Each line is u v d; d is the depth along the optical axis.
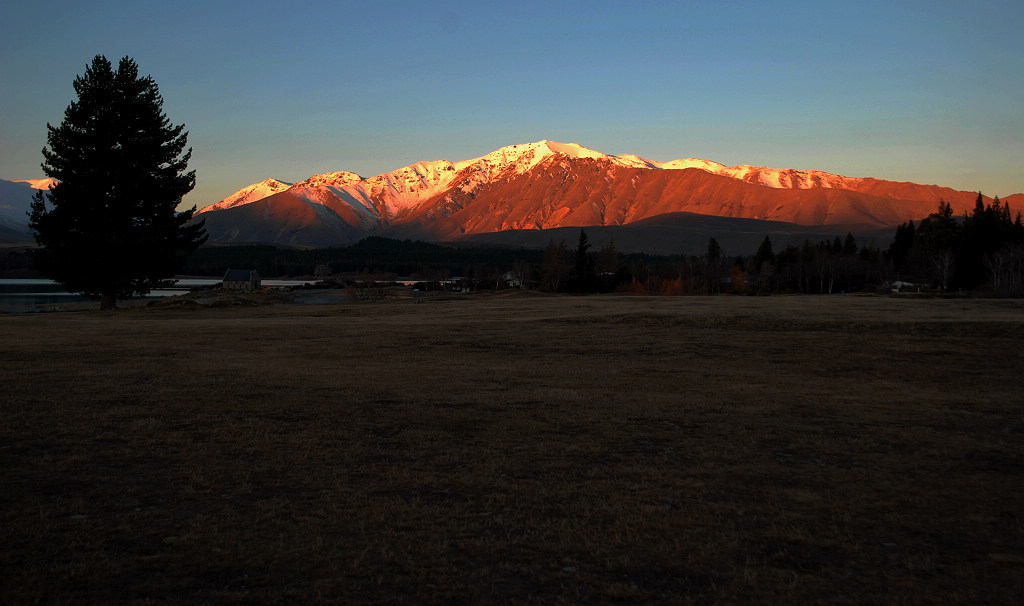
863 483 10.12
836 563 7.27
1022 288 71.56
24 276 192.25
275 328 38.53
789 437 13.10
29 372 20.38
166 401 15.89
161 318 49.03
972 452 12.02
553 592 6.53
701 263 134.00
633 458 11.43
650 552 7.49
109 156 53.91
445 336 34.03
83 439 12.02
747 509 8.88
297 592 6.41
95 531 7.79
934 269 95.06
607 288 126.00
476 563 7.15
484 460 11.20
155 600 6.20
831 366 24.41
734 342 30.83
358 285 109.50
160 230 56.66
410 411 15.23
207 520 8.21
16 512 8.30
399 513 8.56
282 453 11.38
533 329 37.06
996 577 6.92
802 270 120.19
